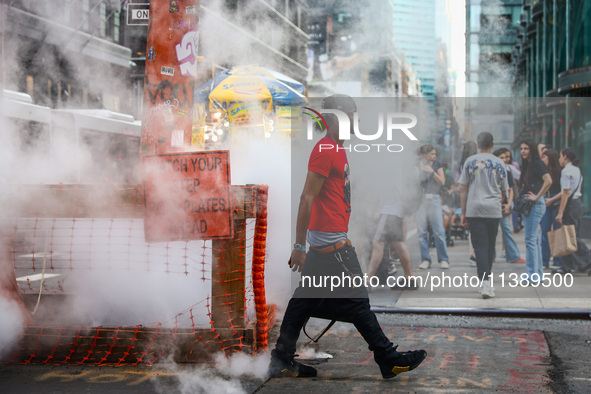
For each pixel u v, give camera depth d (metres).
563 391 3.38
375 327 3.54
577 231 7.98
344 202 3.57
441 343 4.56
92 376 3.65
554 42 19.48
